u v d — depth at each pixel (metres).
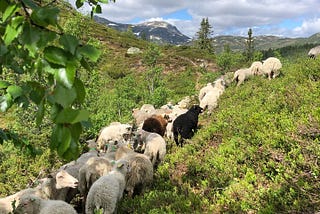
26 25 1.11
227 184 7.04
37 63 1.12
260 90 13.55
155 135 10.28
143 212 6.80
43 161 10.15
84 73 14.63
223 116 11.62
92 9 1.71
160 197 7.23
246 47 84.44
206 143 9.88
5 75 7.88
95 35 84.94
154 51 50.94
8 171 9.77
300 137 6.64
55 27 1.17
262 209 5.43
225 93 16.84
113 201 6.65
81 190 8.16
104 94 24.36
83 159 9.33
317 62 11.97
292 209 5.10
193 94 26.53
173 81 48.34
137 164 8.13
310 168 5.75
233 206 6.00
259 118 8.98
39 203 6.00
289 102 9.07
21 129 12.27
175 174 8.60
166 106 20.52
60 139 1.09
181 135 11.96
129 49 76.69
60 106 1.10
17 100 1.56
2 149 11.19
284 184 5.82
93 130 13.70
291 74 13.26
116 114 19.59
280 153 6.68
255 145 7.69
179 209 6.49
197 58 68.19
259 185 6.41
